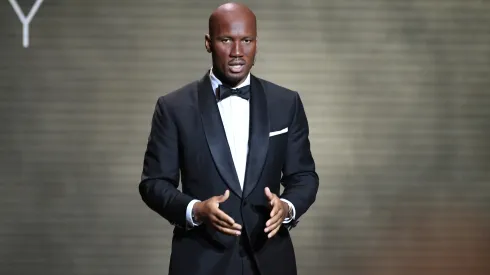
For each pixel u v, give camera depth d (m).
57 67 17.62
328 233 17.77
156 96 17.69
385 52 17.80
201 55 17.69
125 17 17.64
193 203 8.72
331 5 17.75
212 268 8.92
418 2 17.84
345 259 17.78
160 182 9.07
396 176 17.84
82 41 17.64
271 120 9.16
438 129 17.88
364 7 17.78
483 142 17.89
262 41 17.69
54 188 17.69
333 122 17.77
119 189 17.67
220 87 9.21
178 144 9.17
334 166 17.80
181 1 17.66
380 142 17.83
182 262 9.01
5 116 17.62
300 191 9.21
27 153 17.64
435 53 17.86
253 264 9.00
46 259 17.67
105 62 17.64
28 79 17.62
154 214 17.69
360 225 17.80
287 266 9.16
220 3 17.69
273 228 8.36
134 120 17.69
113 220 17.66
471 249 17.91
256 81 9.34
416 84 17.84
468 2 17.86
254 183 8.93
